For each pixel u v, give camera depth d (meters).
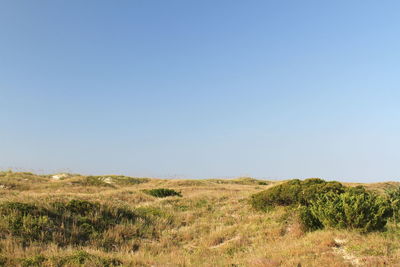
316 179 20.50
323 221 12.12
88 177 35.69
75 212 14.49
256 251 10.54
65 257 8.96
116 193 23.81
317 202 13.21
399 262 7.68
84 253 9.41
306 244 10.12
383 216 12.02
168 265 9.34
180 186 37.34
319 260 8.27
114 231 13.46
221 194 23.81
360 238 9.99
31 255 9.25
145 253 11.38
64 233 12.15
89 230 13.09
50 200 15.20
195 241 13.58
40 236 11.41
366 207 11.11
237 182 46.44
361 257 8.42
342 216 11.42
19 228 11.51
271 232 13.04
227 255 10.77
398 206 12.52
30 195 16.47
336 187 17.22
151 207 19.48
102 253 10.08
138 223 15.09
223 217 17.31
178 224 16.30
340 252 9.12
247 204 19.84
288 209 16.44
